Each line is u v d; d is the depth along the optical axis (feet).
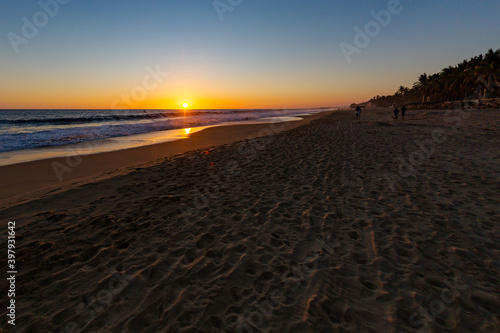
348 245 11.53
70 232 12.98
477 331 6.98
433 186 18.66
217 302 8.32
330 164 26.45
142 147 44.45
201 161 30.53
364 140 42.32
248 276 9.60
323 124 85.66
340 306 8.03
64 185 20.92
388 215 14.35
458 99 182.29
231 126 96.07
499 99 117.29
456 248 10.91
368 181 20.57
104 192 19.13
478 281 8.90
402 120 85.10
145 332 7.23
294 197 17.70
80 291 8.87
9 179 23.76
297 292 8.70
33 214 15.08
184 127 91.20
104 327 7.40
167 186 20.70
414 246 11.20
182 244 11.94
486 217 13.48
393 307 7.93
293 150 35.70
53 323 7.55
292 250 11.29
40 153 37.73
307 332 7.09
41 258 10.72
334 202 16.56
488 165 23.53
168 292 8.80
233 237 12.53
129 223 14.10
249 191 19.19
